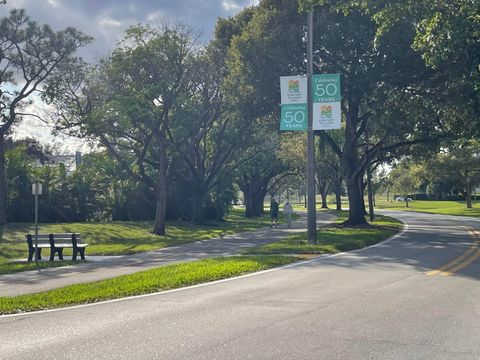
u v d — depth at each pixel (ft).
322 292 38.73
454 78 91.30
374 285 41.34
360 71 96.07
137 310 34.32
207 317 31.58
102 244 94.02
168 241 96.07
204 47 122.93
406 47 89.10
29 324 31.40
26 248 87.92
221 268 50.80
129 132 124.36
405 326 28.76
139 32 113.39
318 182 304.09
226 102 123.34
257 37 101.76
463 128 103.55
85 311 34.65
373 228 107.55
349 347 25.07
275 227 134.10
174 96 116.37
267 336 27.07
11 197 134.41
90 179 150.71
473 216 180.75
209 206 165.99
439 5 55.88
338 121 70.85
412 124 101.91
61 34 113.50
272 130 125.18
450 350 24.62
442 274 46.65
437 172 221.46
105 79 114.93
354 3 63.72
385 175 304.71
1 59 114.32
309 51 72.23
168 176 124.57
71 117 115.55
